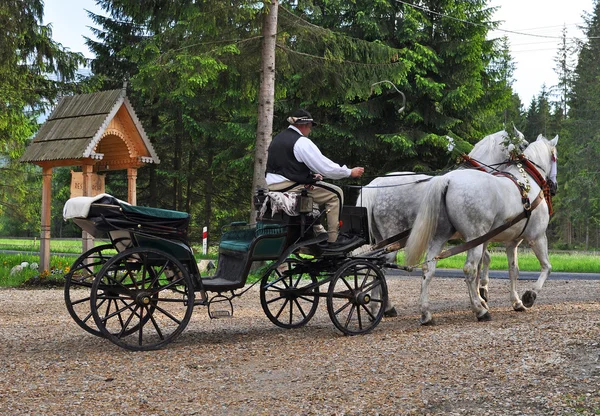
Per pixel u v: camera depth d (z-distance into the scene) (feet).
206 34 54.39
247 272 26.61
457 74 96.73
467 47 93.61
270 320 30.66
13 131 72.90
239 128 95.55
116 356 23.98
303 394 18.49
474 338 24.39
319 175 26.94
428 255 29.48
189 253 25.88
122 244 26.14
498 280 54.19
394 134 91.45
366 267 28.66
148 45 53.72
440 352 22.49
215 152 112.47
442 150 95.50
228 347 25.41
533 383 18.37
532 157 33.76
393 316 33.12
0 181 90.84
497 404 16.93
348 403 17.47
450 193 29.14
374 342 25.18
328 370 20.97
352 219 28.96
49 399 18.49
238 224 28.76
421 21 94.84
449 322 30.12
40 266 53.01
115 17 102.22
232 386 19.63
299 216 26.89
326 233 27.50
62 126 52.75
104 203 24.53
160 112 107.65
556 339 23.07
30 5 73.00
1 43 70.03
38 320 33.01
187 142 113.80
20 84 74.33
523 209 30.94
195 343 26.76
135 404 17.98
